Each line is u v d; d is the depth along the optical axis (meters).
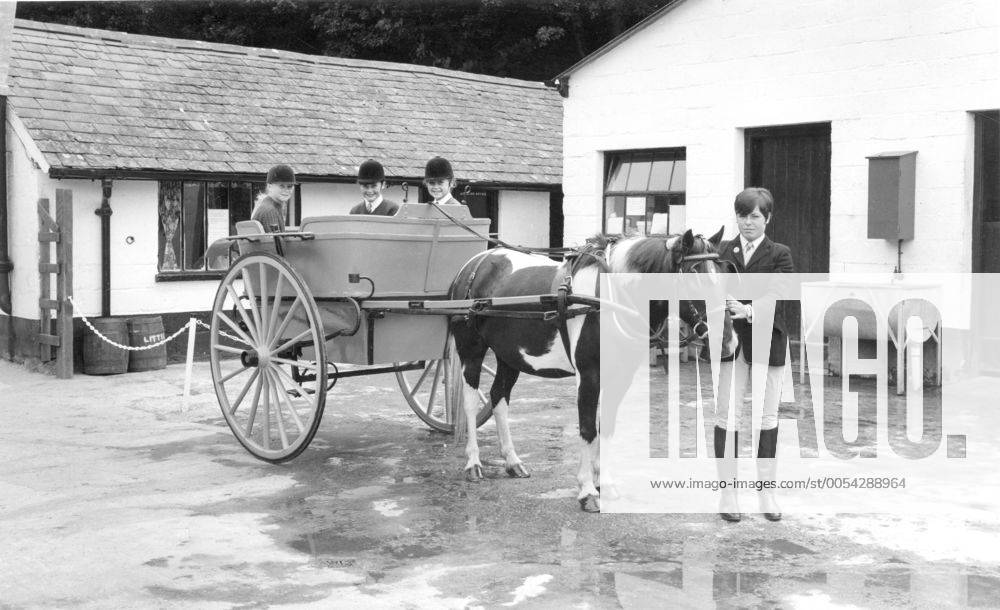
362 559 5.38
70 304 11.55
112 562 5.34
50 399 10.30
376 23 26.39
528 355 6.63
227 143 13.62
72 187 12.21
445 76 18.69
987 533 5.73
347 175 14.29
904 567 5.18
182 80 14.60
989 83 9.91
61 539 5.73
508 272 6.91
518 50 26.98
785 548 5.50
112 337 11.91
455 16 26.27
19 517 6.17
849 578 5.02
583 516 6.14
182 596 4.84
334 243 7.05
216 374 8.01
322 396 7.05
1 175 12.55
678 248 5.61
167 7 27.59
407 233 7.24
